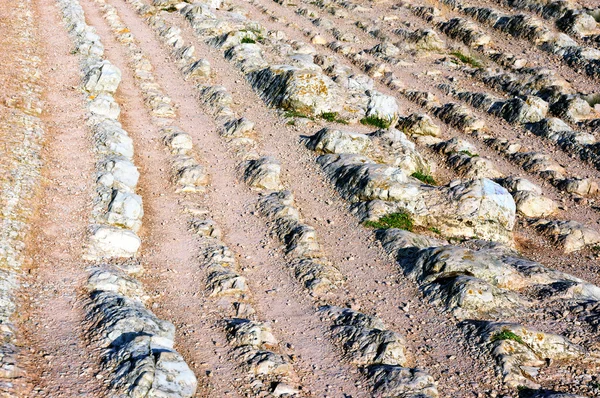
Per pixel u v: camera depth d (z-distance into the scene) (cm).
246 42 2923
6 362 851
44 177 1514
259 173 1741
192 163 1795
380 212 1564
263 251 1405
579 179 1964
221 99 2317
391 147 1952
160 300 1162
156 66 2681
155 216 1504
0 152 1548
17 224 1269
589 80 2672
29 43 2553
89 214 1396
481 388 978
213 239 1422
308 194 1706
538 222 1728
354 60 2997
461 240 1541
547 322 1164
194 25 3148
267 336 1058
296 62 2700
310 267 1318
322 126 2188
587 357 1070
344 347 1063
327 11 3688
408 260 1362
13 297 1045
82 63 2411
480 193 1590
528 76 2662
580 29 3062
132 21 3238
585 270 1504
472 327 1121
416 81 2795
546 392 966
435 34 3116
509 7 3419
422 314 1188
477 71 2836
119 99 2244
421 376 953
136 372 853
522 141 2269
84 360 905
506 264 1303
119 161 1641
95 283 1130
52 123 1855
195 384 880
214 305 1165
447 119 2411
